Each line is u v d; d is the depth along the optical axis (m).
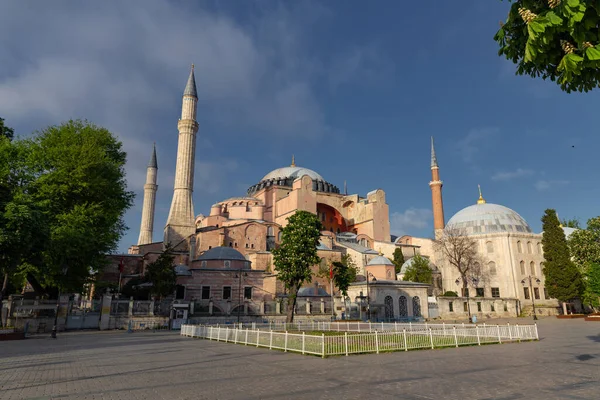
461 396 9.55
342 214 102.12
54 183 36.31
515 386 10.73
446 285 74.00
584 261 56.97
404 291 55.50
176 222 76.06
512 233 70.69
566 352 18.62
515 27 7.68
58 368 14.56
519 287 68.25
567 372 12.96
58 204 36.34
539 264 71.44
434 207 93.81
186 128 80.62
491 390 10.23
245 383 11.41
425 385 10.95
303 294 56.22
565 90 7.65
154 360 16.83
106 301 40.22
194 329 31.72
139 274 69.88
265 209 96.88
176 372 13.53
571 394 9.70
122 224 44.09
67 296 38.69
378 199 97.06
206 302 52.41
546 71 7.99
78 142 39.50
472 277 71.12
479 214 77.19
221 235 75.38
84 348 22.12
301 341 19.39
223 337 27.06
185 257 68.94
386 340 20.09
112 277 70.94
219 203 99.19
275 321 49.25
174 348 22.06
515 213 78.75
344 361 16.16
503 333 24.88
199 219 101.69
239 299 52.44
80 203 37.88
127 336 32.09
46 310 37.44
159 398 9.54
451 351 19.64
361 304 51.12
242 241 77.94
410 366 14.61
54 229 33.53
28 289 54.84
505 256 69.81
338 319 51.94
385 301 53.97
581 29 6.19
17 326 36.00
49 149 36.81
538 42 6.39
